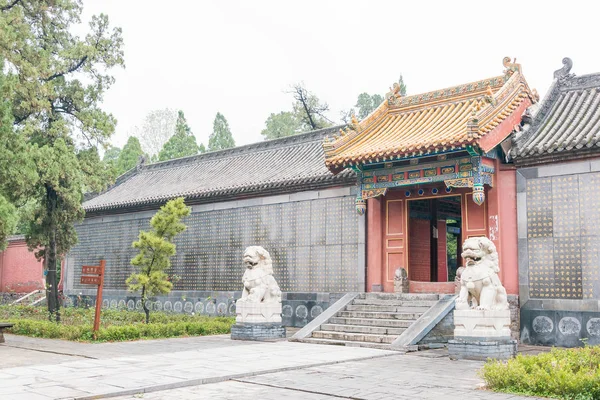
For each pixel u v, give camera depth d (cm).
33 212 2662
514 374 1030
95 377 1132
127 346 1741
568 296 1794
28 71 2236
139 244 2223
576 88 2136
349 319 1953
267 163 2936
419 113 2248
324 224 2405
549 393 987
